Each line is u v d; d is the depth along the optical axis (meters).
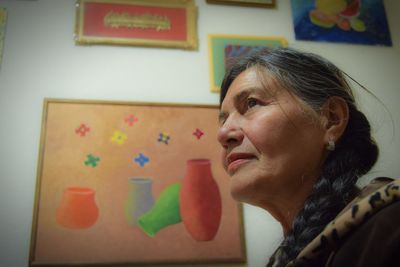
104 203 1.33
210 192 1.38
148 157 1.40
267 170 0.53
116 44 1.54
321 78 0.58
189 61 1.56
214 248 1.32
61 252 1.25
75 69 1.48
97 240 1.28
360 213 0.39
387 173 1.50
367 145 0.56
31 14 1.53
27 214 1.29
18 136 1.37
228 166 0.59
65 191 1.32
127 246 1.29
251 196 0.56
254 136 0.55
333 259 0.39
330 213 0.48
